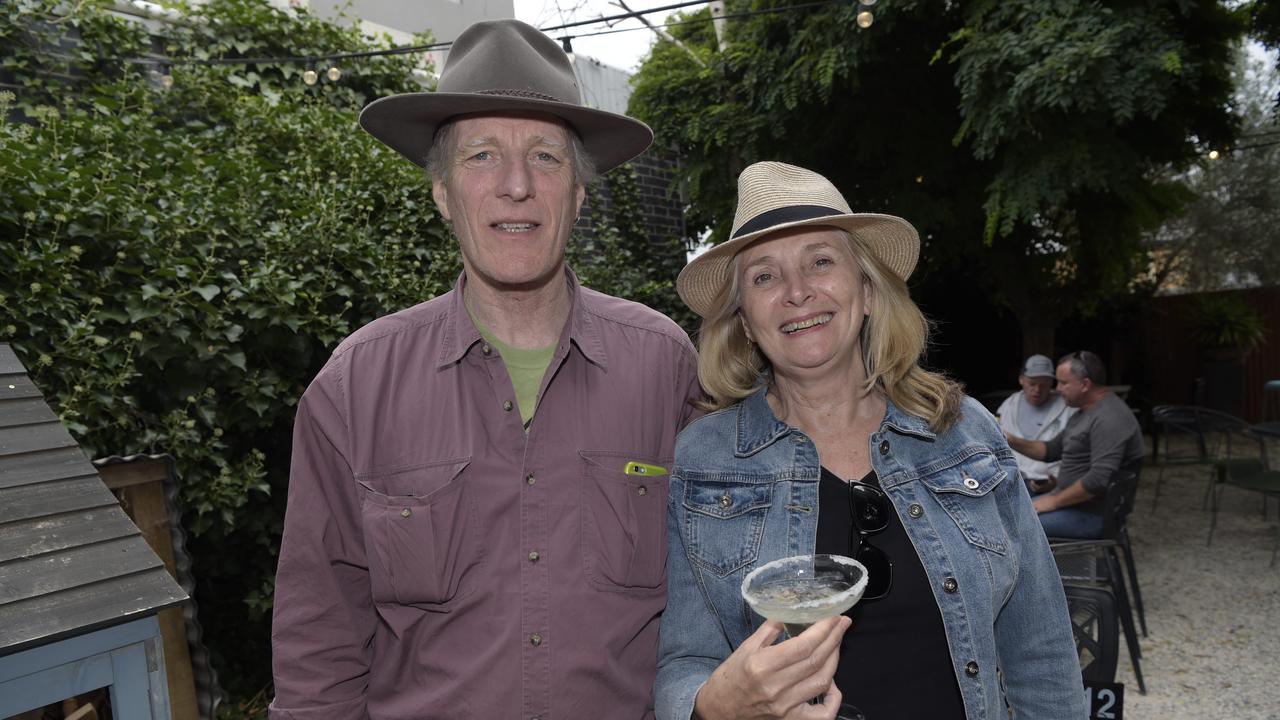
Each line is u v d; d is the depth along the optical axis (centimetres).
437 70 690
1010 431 540
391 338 156
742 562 144
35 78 400
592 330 160
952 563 138
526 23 155
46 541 142
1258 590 530
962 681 133
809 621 112
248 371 319
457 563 143
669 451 160
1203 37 622
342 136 441
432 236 434
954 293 1088
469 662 140
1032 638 148
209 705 238
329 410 151
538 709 138
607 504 149
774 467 150
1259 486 602
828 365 147
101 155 328
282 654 149
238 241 320
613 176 722
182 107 432
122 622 139
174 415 287
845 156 729
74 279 273
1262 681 399
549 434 150
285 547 152
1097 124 539
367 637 157
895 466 146
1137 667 394
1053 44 502
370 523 145
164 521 242
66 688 137
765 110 701
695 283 171
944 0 592
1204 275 1473
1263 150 1393
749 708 116
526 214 145
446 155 152
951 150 695
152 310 280
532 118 147
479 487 146
